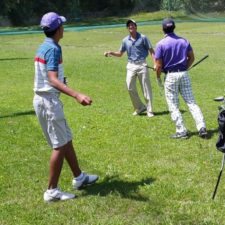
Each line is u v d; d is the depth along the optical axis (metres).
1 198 5.47
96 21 45.62
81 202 5.25
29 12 47.22
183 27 32.94
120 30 34.62
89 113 9.81
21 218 4.94
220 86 12.84
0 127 8.84
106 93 12.31
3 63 19.05
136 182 5.77
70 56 20.64
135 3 48.25
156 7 47.03
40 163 6.67
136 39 9.16
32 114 9.89
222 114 5.06
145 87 9.26
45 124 5.15
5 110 10.45
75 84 13.77
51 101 5.05
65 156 5.47
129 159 6.68
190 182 5.71
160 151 7.00
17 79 15.22
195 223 4.71
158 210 4.98
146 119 9.10
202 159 6.55
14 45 26.91
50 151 7.24
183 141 7.45
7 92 12.88
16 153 7.16
